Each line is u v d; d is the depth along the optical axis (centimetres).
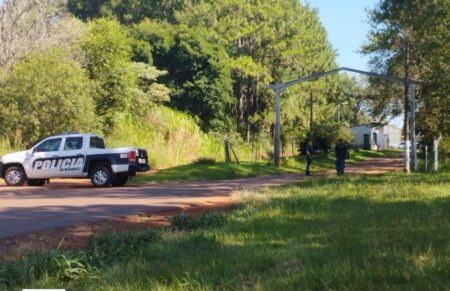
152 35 4750
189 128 4147
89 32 3653
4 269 618
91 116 2969
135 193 1748
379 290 529
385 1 3719
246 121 5638
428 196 1356
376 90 4228
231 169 2962
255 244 775
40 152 2128
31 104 2800
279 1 5594
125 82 3597
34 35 3588
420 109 3469
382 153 8044
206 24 5462
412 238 769
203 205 1414
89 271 636
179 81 4738
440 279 548
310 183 1925
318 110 6338
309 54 5966
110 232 899
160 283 575
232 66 5078
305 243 774
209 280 579
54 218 1161
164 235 868
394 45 3741
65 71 2892
